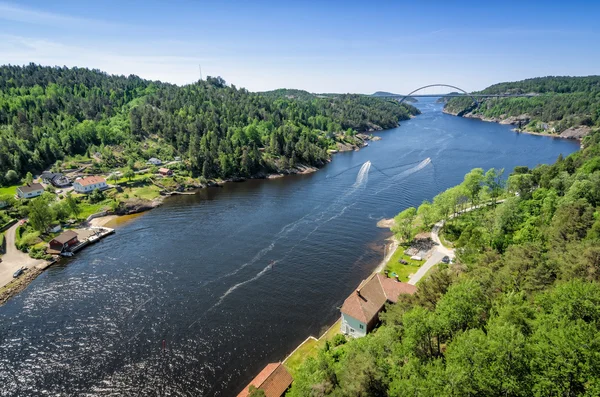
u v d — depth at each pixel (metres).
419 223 102.31
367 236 98.38
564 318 31.17
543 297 37.16
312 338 58.66
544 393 26.86
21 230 104.56
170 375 52.50
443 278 49.62
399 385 31.39
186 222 113.88
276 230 104.12
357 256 86.88
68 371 53.56
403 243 91.12
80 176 156.00
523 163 177.25
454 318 37.41
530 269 45.69
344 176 170.12
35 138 178.62
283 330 61.25
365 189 143.88
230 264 84.19
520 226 75.31
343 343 56.03
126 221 117.25
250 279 77.19
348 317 57.31
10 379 52.31
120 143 197.12
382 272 77.25
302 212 119.44
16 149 159.38
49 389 50.53
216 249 92.56
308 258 86.19
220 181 169.00
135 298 71.50
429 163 181.12
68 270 84.00
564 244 53.69
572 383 27.25
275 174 182.38
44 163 165.00
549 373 27.09
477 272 49.78
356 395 33.47
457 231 92.25
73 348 58.16
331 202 129.38
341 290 72.56
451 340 38.50
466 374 28.88
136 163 171.75
